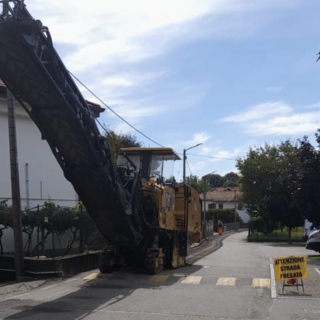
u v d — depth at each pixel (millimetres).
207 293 11469
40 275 14289
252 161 49188
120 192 12969
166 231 16031
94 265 16594
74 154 11445
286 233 45500
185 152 37062
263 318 8906
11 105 14406
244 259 20578
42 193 21359
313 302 10422
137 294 11336
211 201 86562
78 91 10805
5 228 17641
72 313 9219
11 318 8758
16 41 8852
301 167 23766
